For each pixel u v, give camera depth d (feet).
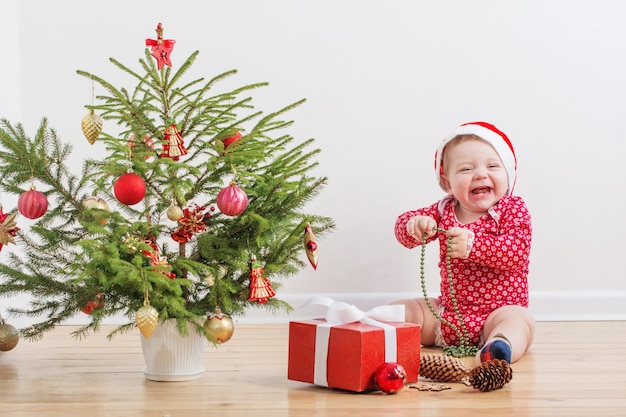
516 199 7.54
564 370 6.16
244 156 5.60
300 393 5.36
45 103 8.74
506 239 7.19
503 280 7.36
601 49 9.02
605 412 4.84
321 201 8.91
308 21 8.89
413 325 5.60
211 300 5.71
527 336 6.79
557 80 9.00
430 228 7.16
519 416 4.73
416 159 8.95
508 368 5.44
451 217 7.62
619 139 9.03
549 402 5.09
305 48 8.90
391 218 8.94
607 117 9.03
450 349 7.05
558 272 9.00
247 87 5.86
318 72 8.91
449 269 7.06
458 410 4.88
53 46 8.74
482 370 5.38
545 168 9.00
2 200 7.94
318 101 8.92
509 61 9.00
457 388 5.53
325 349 5.42
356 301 8.86
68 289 5.85
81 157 8.74
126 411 4.88
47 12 8.71
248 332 8.16
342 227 8.91
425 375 5.75
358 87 8.94
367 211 8.93
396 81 8.95
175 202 5.78
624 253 9.01
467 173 7.39
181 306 5.49
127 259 5.49
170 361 5.71
